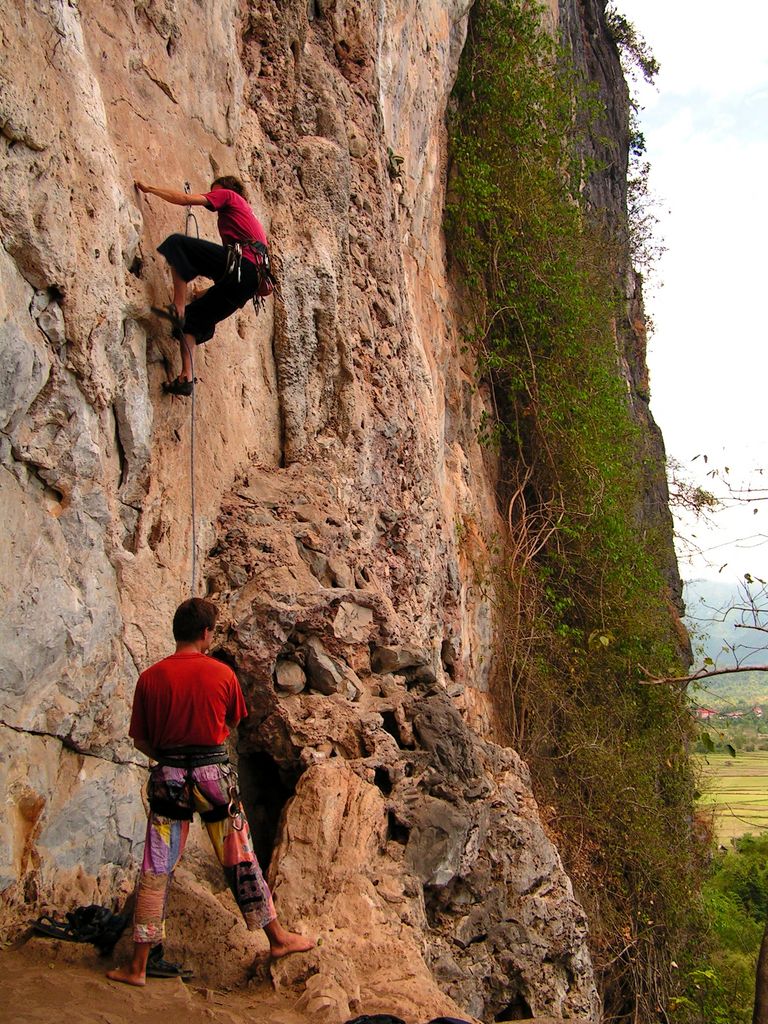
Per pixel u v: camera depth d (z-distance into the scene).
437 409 11.95
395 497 9.59
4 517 4.59
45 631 4.75
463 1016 4.65
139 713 4.37
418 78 12.06
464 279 13.91
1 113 4.58
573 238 15.44
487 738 12.08
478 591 12.49
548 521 14.39
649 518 18.67
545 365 14.51
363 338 9.20
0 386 4.51
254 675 6.32
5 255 4.64
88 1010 3.79
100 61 5.93
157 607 5.81
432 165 12.86
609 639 10.07
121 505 5.62
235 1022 3.98
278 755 6.32
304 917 5.17
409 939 5.29
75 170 5.25
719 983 12.81
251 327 7.72
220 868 5.81
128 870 5.38
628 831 12.46
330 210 8.72
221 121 7.51
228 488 7.07
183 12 6.98
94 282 5.28
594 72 24.55
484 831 6.98
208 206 6.19
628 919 11.96
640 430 17.31
